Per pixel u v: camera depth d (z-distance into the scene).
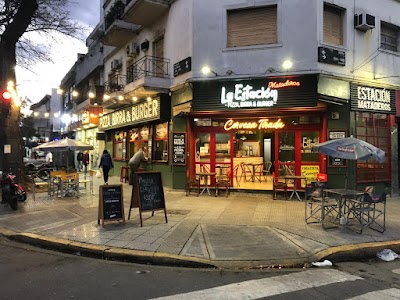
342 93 11.70
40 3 15.05
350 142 7.66
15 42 14.28
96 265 5.81
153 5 13.87
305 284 4.95
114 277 5.22
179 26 13.33
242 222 8.32
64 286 4.84
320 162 11.86
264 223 8.23
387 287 4.88
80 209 9.91
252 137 14.02
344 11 11.99
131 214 9.12
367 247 6.46
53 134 43.91
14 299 4.38
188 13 12.75
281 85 11.50
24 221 8.66
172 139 13.36
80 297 4.45
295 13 11.48
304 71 11.21
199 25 12.41
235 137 13.35
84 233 7.36
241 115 12.24
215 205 10.45
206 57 12.26
